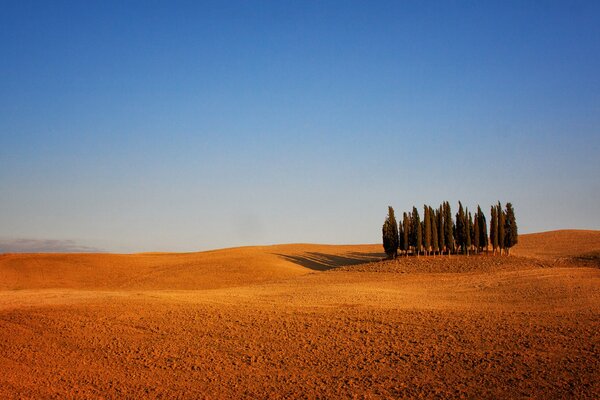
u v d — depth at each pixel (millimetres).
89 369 26672
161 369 26766
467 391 23156
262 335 31609
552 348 27547
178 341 30719
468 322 33281
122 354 28703
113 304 38156
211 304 39250
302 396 23438
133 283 64500
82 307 37031
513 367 25328
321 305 39812
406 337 30578
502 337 29781
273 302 41094
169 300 40469
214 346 29938
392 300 42906
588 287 46844
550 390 22562
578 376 23719
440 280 57031
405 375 25266
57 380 25203
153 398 23438
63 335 31234
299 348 29391
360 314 36000
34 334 31281
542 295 44438
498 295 45656
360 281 59062
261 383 24969
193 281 65312
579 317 34031
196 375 25984
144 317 35031
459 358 26938
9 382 24641
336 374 25750
